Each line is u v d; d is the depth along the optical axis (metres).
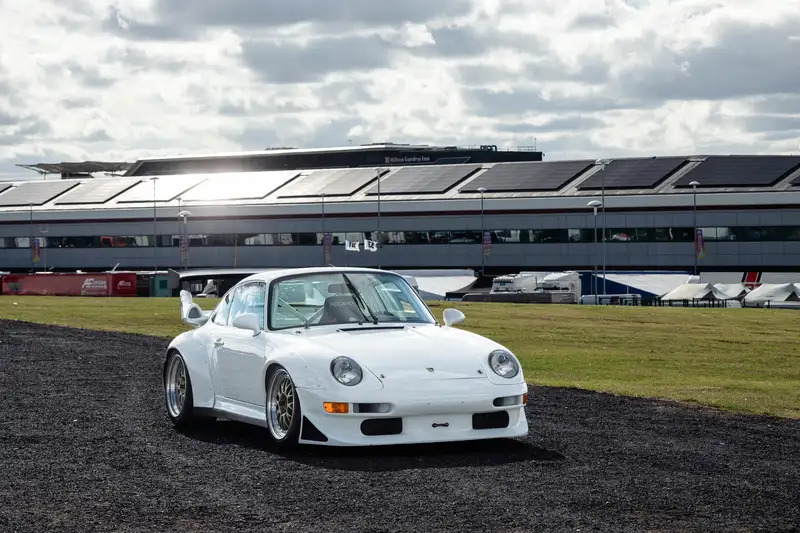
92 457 8.26
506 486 6.96
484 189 86.12
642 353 23.91
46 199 108.81
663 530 5.80
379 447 8.52
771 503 6.48
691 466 7.77
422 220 90.56
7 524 6.05
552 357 22.30
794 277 78.06
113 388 13.14
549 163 95.00
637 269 84.31
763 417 11.02
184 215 87.88
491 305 50.56
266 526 5.95
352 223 93.19
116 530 5.91
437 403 7.97
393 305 9.41
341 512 6.27
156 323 32.94
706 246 82.44
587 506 6.37
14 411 10.98
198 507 6.44
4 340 21.27
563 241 86.44
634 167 90.50
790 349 25.67
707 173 86.31
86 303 49.81
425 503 6.46
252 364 8.88
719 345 26.81
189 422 9.91
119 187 109.44
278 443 8.39
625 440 9.08
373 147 146.12
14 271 104.81
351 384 7.95
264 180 104.75
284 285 9.35
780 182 82.44
